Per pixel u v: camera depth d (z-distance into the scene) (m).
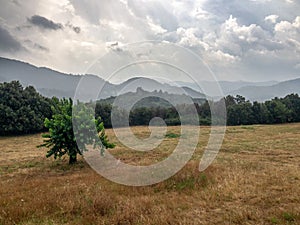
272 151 18.23
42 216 6.06
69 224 5.61
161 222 5.53
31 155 19.61
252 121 44.78
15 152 21.67
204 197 7.36
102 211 6.26
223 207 6.66
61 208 6.36
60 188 8.41
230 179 9.02
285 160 14.55
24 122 34.91
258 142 23.39
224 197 7.34
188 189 8.21
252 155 16.67
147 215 5.98
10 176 12.49
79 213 6.30
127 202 6.70
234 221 5.70
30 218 5.99
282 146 20.64
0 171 13.84
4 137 33.88
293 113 48.03
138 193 7.90
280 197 7.14
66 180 10.14
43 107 38.06
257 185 8.39
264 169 11.26
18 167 14.95
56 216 6.12
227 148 19.80
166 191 8.14
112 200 6.91
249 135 29.20
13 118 34.44
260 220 5.68
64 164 15.27
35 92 40.16
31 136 34.75
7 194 8.23
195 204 6.88
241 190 7.83
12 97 36.19
